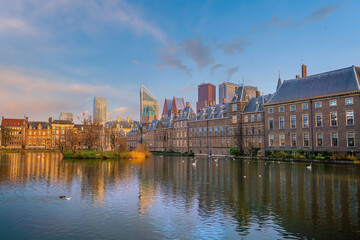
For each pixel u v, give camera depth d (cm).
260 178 3145
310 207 1847
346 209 1792
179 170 4031
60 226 1495
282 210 1781
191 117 11262
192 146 10812
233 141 8781
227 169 4181
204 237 1350
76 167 4491
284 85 7331
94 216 1667
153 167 4541
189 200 2056
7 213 1722
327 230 1426
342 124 5766
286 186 2609
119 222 1562
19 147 17062
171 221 1580
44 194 2256
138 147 8394
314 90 6412
